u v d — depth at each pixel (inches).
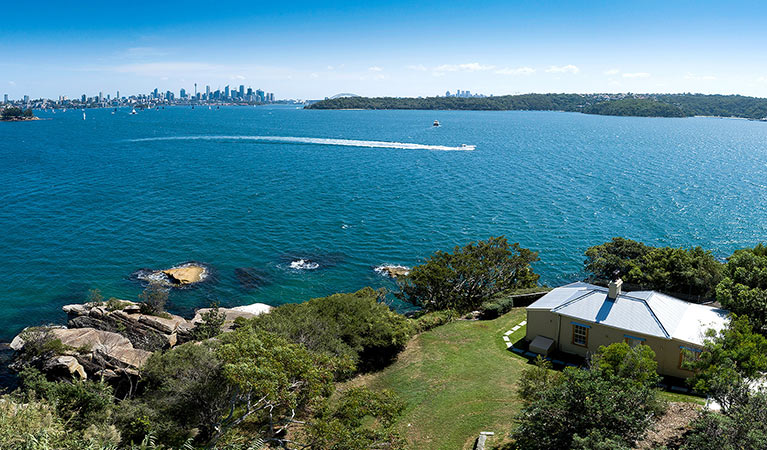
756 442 601.0
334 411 922.1
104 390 1051.9
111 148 6806.1
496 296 1889.8
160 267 2447.1
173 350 1205.7
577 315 1355.8
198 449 816.9
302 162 5674.2
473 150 6953.7
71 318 1830.7
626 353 909.8
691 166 5585.6
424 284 1854.1
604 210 3570.4
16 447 594.6
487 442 943.7
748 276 1402.6
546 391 798.5
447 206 3671.3
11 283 2237.9
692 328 1229.1
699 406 979.9
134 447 755.4
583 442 661.9
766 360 838.5
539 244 2869.1
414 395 1178.6
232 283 2276.1
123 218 3257.9
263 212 3444.9
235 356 805.2
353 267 2486.5
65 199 3750.0
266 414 1001.5
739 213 3476.9
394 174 4955.7
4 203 3599.9
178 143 7470.5
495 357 1379.2
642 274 1899.6
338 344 1261.1
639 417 762.8
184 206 3587.6
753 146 7810.0
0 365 1560.0
